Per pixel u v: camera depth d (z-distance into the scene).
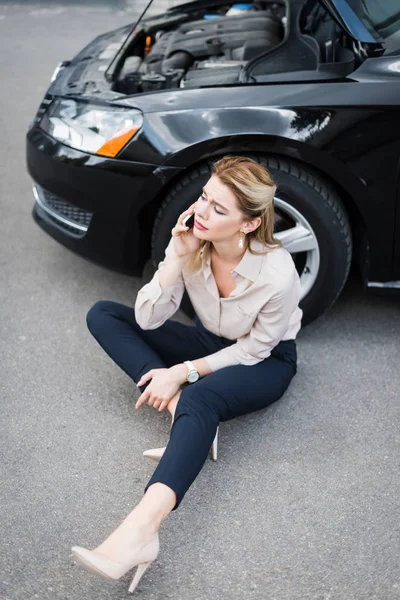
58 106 2.96
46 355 2.87
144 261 2.95
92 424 2.52
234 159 2.09
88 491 2.25
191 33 3.41
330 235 2.70
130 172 2.71
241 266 2.19
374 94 2.55
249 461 2.37
